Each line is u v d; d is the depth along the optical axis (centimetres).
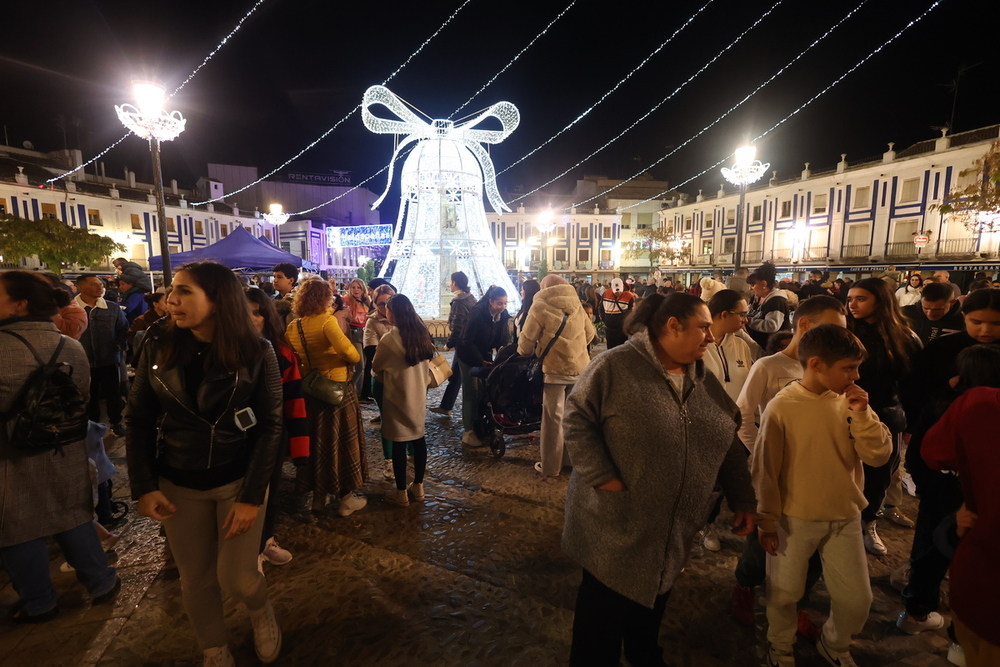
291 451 249
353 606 253
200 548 192
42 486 226
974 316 226
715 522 342
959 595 147
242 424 185
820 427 194
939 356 246
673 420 157
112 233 3092
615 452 158
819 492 195
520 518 343
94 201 2970
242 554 194
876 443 184
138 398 184
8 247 1978
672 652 223
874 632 236
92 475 252
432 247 1073
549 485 395
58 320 344
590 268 4559
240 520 183
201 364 183
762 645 227
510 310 1144
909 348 258
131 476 181
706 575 281
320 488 332
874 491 267
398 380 344
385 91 920
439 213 1055
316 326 322
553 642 228
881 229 2602
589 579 169
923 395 248
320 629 237
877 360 257
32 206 2684
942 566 221
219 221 3812
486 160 1084
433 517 345
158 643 229
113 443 482
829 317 229
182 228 3534
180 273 176
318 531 326
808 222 2977
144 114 842
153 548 305
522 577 277
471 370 459
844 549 197
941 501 217
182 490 186
